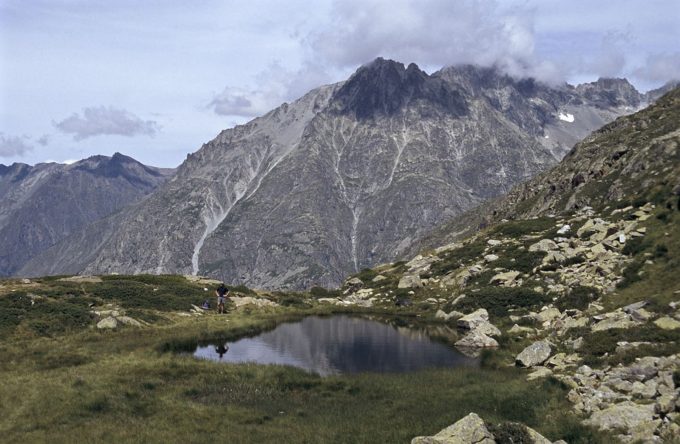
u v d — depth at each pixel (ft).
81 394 107.34
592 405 90.07
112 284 241.35
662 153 279.90
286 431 93.56
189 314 218.59
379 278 320.50
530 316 184.34
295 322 229.86
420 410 104.47
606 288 171.83
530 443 72.54
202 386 121.70
